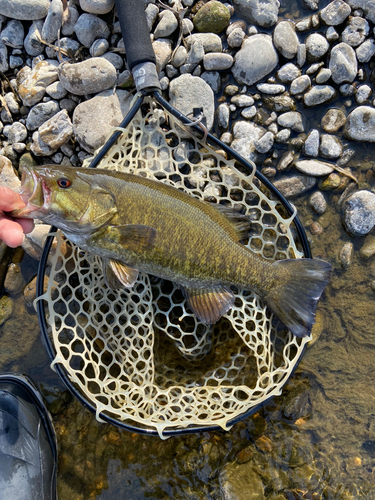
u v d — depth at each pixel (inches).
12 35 25.7
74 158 26.0
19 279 26.2
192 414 23.1
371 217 25.7
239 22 26.2
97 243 20.6
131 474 25.5
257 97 26.3
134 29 21.7
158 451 25.6
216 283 22.1
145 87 21.8
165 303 26.0
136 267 21.4
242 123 26.1
